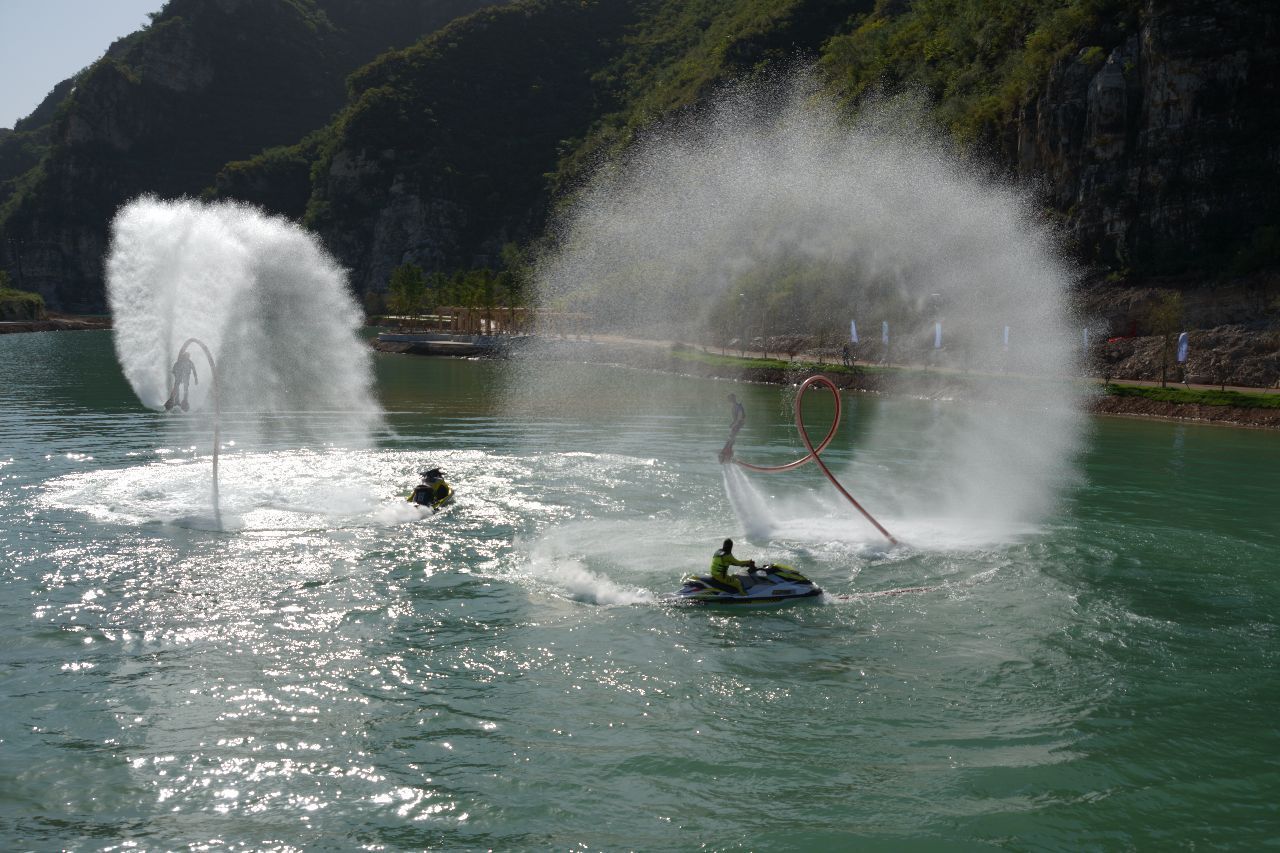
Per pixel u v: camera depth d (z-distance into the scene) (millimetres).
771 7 155750
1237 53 64750
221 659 13578
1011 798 10203
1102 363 58000
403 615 15242
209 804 10055
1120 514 22906
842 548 19094
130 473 26234
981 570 17734
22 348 103188
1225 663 13594
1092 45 72500
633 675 13086
